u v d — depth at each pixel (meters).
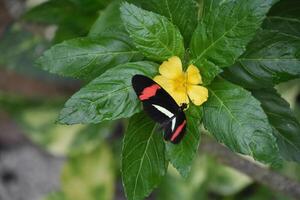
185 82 0.82
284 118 0.86
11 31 1.21
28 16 1.01
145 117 0.83
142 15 0.80
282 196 1.19
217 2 0.83
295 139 0.86
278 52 0.83
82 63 0.84
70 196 1.22
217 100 0.81
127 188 0.83
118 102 0.80
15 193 1.30
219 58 0.81
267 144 0.78
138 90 0.77
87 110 0.80
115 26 0.88
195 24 0.83
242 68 0.84
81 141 1.22
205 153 1.14
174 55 0.82
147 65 0.82
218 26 0.80
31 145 1.34
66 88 1.27
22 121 1.24
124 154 0.82
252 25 0.78
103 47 0.84
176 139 0.77
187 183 1.18
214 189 1.21
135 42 0.81
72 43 0.84
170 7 0.83
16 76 1.22
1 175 1.31
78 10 0.98
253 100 0.80
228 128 0.80
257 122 0.79
